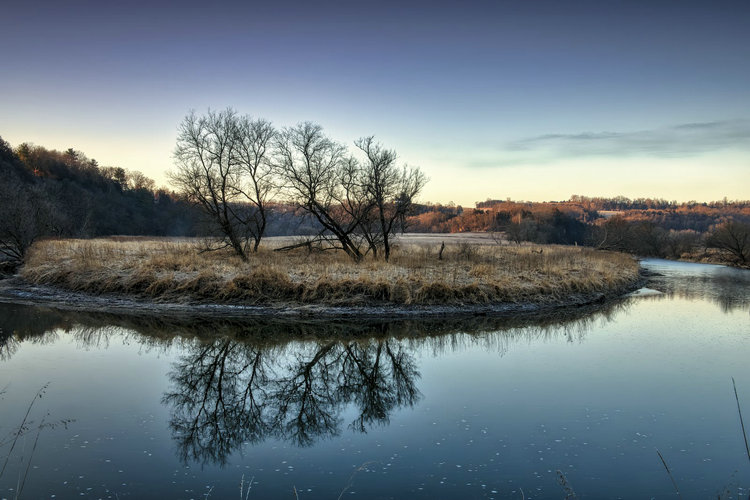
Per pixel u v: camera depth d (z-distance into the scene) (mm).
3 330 15609
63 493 6223
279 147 27047
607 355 13695
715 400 9891
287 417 9406
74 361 12445
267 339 15633
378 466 7184
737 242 53875
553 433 8320
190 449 7773
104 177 95375
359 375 12320
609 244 66188
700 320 19047
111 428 8461
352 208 28375
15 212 29344
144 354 13461
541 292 22266
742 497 6176
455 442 8023
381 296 19984
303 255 29547
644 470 6984
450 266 25828
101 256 24750
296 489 6469
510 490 6430
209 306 19125
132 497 6184
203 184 26250
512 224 70938
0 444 7555
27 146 82125
